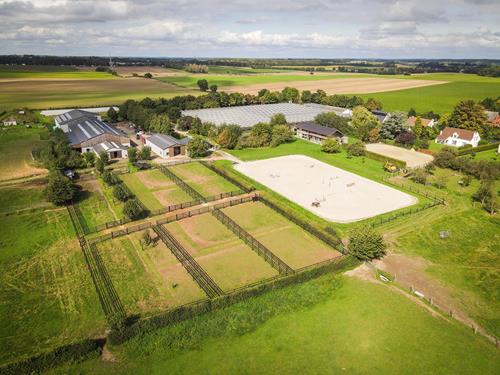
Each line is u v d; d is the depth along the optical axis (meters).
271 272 45.66
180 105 147.00
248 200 66.56
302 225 57.16
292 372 31.23
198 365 31.78
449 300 41.19
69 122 116.81
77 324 36.72
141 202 65.62
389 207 64.75
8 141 106.38
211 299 40.12
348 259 46.56
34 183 74.44
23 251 49.62
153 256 48.72
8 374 30.53
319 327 36.34
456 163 84.88
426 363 32.31
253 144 103.06
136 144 107.25
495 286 43.72
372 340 34.78
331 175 80.75
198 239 53.34
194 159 91.62
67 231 55.00
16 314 38.00
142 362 32.03
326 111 141.00
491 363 32.41
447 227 58.06
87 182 75.19
